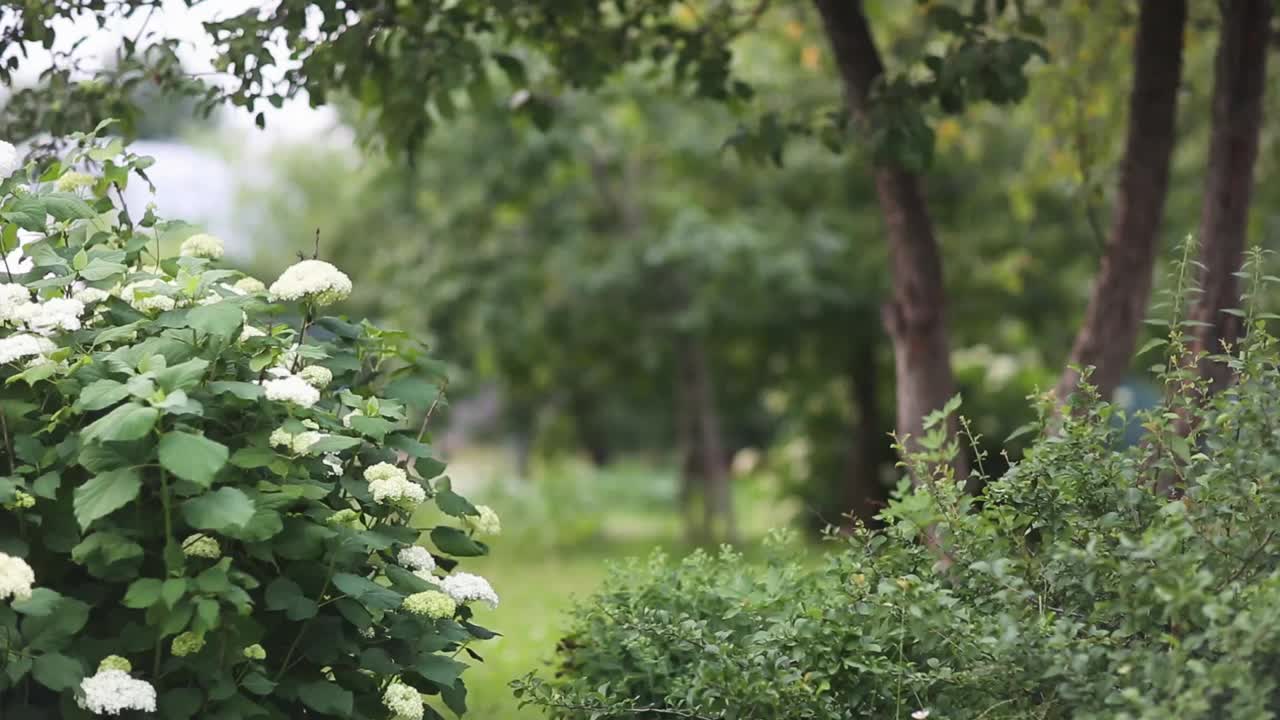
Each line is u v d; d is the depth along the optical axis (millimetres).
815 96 12539
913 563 4539
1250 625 3338
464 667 4309
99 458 3791
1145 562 3715
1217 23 8820
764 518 25844
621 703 4609
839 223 18531
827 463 20609
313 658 4137
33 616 3744
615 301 18391
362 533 4254
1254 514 3938
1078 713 3676
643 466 42406
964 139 11180
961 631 3982
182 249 4887
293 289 4395
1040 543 4391
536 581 14703
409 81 7117
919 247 7141
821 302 18438
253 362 4223
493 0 7094
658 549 5586
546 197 18828
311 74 6836
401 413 4406
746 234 17281
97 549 3857
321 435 4109
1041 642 3855
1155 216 6969
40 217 4387
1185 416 4406
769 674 4332
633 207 19422
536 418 24234
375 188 18922
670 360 20203
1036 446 4398
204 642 3908
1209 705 3414
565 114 16922
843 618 4402
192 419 4023
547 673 7656
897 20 10164
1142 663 3615
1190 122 11852
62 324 4117
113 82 7051
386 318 18797
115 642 3920
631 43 7961
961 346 19328
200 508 3727
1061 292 18172
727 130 16938
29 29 6461
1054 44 9109
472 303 18297
